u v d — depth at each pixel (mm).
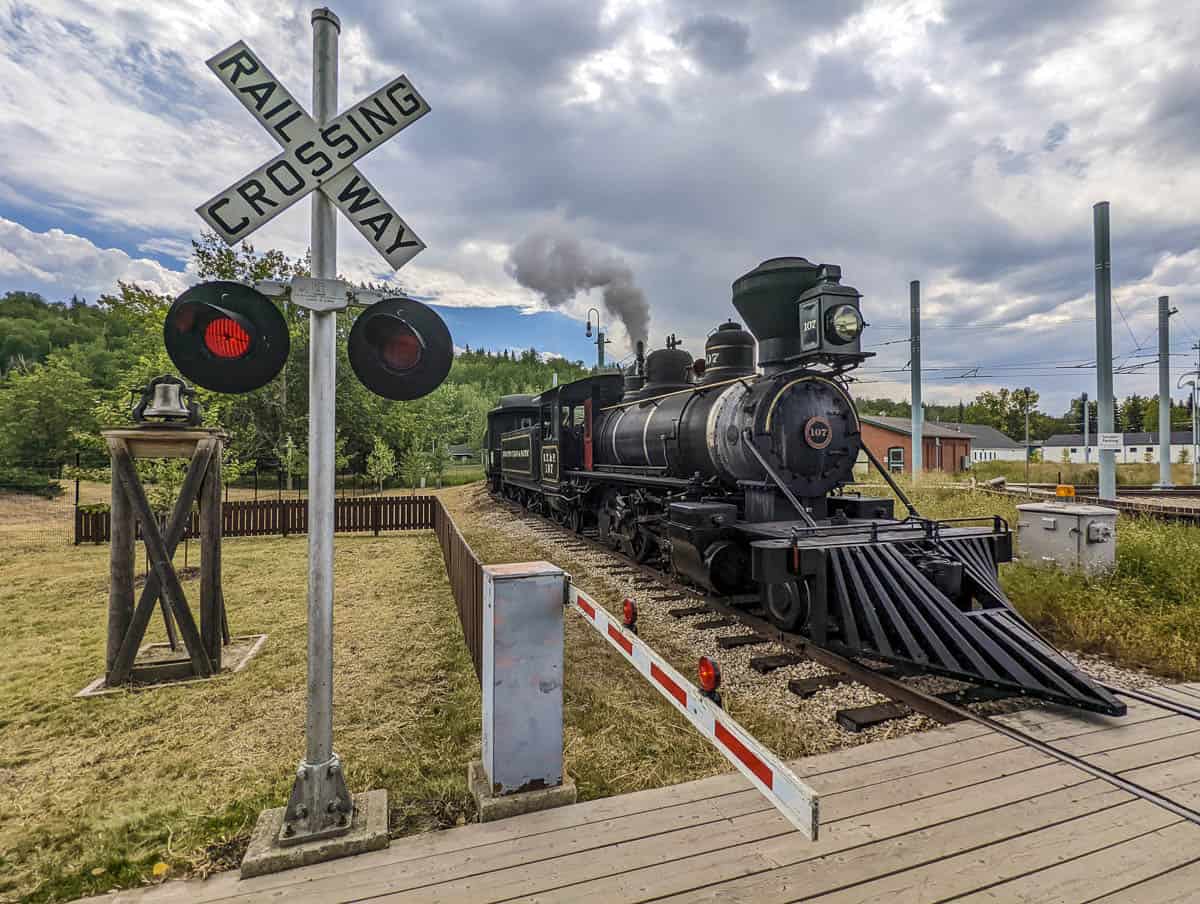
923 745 3158
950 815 2531
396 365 2592
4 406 29422
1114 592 5699
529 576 2652
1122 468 29625
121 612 4391
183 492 4508
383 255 2537
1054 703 3730
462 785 2875
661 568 8000
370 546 11000
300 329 26656
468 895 2086
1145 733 3281
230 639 5289
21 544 11086
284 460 25406
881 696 3943
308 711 2406
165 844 2506
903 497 5664
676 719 3652
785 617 5184
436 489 29391
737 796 2711
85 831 2627
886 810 2576
